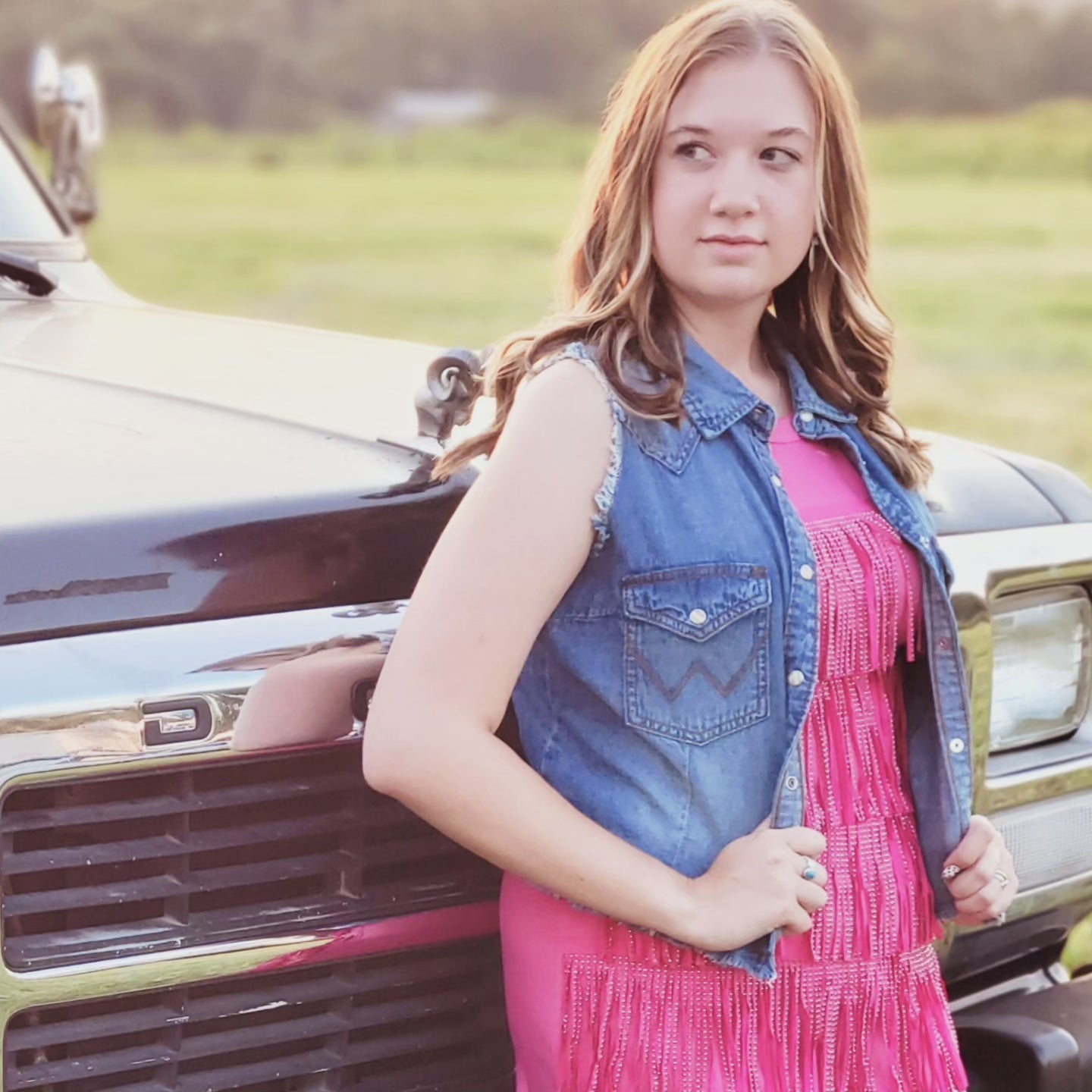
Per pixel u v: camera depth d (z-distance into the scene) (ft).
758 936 7.36
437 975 8.25
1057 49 199.00
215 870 7.59
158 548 7.38
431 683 7.07
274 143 213.05
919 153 188.75
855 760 7.88
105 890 7.34
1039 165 185.68
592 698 7.48
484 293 113.29
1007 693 10.02
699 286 7.70
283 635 7.52
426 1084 8.40
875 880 7.84
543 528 7.21
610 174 7.91
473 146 219.82
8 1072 7.29
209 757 7.34
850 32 203.31
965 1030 9.56
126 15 203.62
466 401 8.50
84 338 11.05
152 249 142.61
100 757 7.13
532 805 7.11
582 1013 7.59
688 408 7.57
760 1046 7.65
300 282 119.14
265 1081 7.93
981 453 10.79
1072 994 10.09
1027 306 102.58
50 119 14.56
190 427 8.58
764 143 7.67
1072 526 10.31
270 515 7.64
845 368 8.35
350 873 7.89
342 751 7.75
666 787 7.43
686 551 7.38
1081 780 10.20
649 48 7.80
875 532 7.99
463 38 220.43
